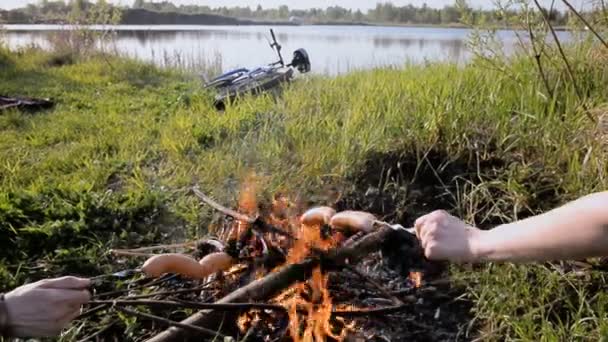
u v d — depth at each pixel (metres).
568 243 1.36
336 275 2.45
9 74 9.85
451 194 3.08
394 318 2.32
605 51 3.80
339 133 4.00
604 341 1.98
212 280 2.47
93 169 4.17
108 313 2.31
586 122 3.15
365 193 3.30
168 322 2.07
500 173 3.08
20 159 4.62
